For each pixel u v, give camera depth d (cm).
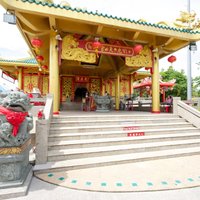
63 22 827
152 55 1025
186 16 909
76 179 417
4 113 367
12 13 671
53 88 818
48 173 451
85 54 873
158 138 680
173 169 485
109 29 912
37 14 704
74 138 612
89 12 747
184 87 2480
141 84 1897
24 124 397
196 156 609
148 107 1311
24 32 858
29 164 478
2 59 1550
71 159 521
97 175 441
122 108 1662
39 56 1054
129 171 468
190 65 1399
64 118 718
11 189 354
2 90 396
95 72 1669
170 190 374
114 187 380
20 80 1662
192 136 738
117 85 1530
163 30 874
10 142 372
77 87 1672
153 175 444
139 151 600
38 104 716
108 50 909
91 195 352
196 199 341
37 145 488
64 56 843
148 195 354
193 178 429
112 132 665
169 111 1154
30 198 340
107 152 559
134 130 718
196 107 991
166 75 2730
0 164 368
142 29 840
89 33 879
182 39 931
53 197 344
